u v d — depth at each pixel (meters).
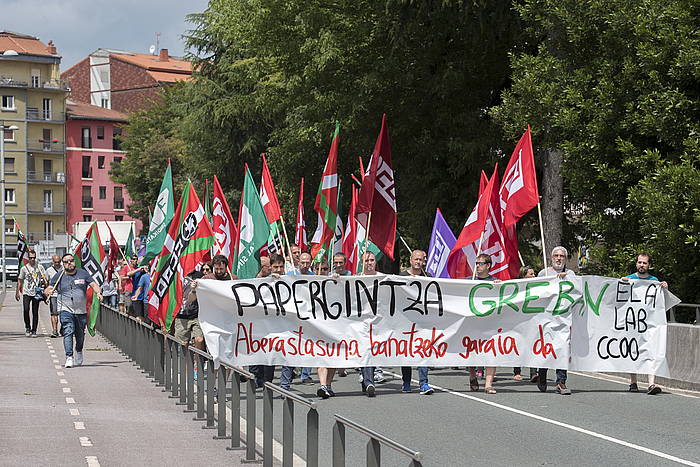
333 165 18.69
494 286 16.78
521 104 26.62
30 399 15.88
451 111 36.72
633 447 11.90
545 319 16.83
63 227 122.44
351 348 16.33
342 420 7.32
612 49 25.28
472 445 12.04
